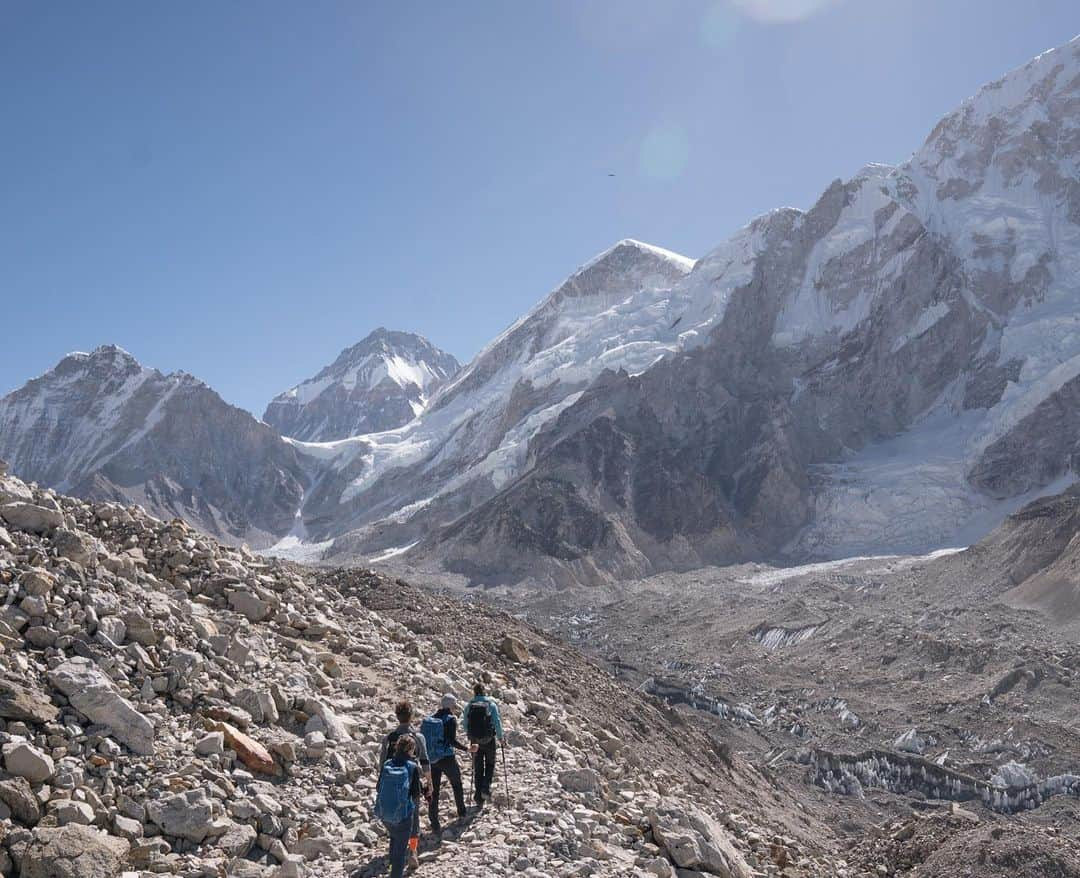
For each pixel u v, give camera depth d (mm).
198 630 12531
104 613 11156
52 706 9328
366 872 9125
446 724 10719
